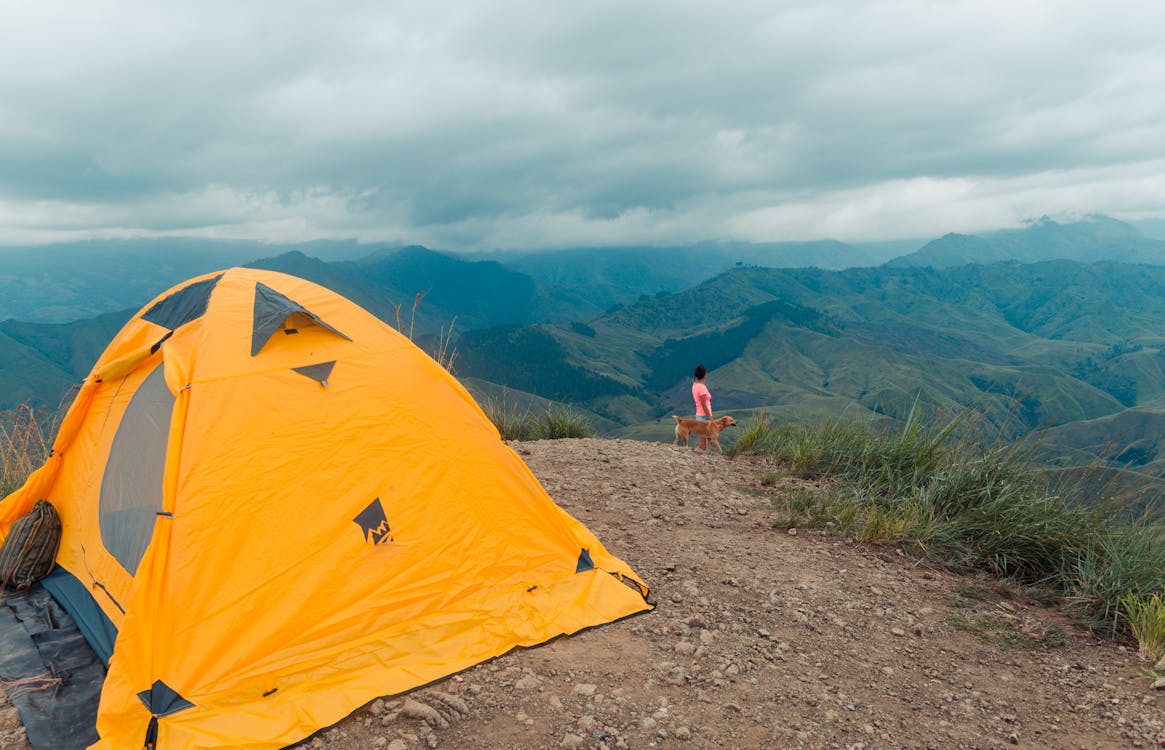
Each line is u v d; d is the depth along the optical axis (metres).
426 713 3.82
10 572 5.76
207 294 5.86
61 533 6.11
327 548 4.64
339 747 3.62
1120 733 3.99
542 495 5.72
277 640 4.26
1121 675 4.71
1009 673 4.73
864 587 5.96
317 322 5.50
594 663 4.46
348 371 5.39
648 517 7.48
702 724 3.84
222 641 4.12
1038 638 5.26
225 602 4.22
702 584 5.79
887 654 4.88
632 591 5.41
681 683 4.25
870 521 7.07
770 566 6.27
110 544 5.27
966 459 8.04
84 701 4.12
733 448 11.25
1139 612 5.32
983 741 3.88
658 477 9.05
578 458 9.82
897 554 6.81
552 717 3.85
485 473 5.50
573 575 5.49
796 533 7.27
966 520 6.96
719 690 4.19
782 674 4.45
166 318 6.10
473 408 5.86
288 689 4.06
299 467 4.79
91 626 4.94
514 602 5.06
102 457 5.81
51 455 6.39
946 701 4.31
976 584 6.24
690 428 11.62
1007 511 6.85
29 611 5.31
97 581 5.25
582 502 7.91
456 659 4.44
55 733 3.80
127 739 3.70
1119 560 5.84
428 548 5.00
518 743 3.63
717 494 8.52
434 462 5.30
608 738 3.67
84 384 6.20
